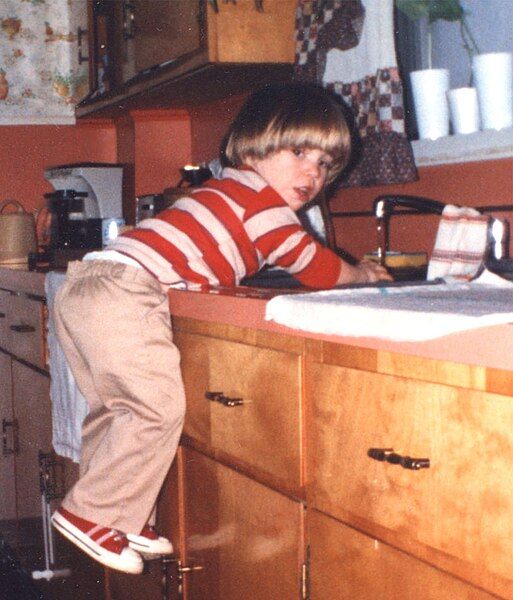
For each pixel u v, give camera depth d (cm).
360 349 107
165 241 153
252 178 160
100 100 319
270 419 126
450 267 169
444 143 199
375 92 205
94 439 160
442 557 96
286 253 157
